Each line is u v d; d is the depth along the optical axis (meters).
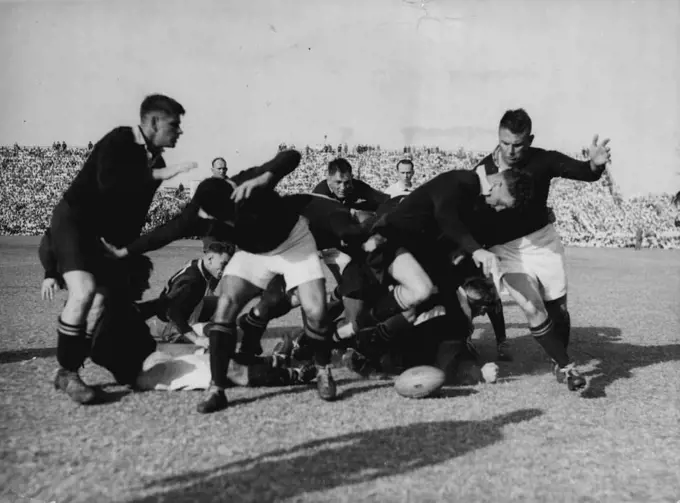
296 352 6.30
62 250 5.02
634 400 5.35
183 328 6.51
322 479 3.64
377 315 5.73
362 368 6.10
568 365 5.46
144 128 5.13
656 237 44.00
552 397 5.43
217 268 6.48
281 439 4.28
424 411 4.95
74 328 4.95
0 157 51.16
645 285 16.08
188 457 3.95
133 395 5.30
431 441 4.27
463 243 5.07
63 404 5.00
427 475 3.72
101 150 4.95
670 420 4.82
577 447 4.23
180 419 4.68
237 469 3.78
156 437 4.30
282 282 5.81
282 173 4.93
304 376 5.73
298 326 8.85
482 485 3.61
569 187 50.44
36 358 6.55
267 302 5.80
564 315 5.86
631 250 38.06
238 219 4.96
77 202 5.08
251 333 5.87
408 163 9.00
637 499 3.50
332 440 4.26
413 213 5.41
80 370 6.09
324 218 5.53
